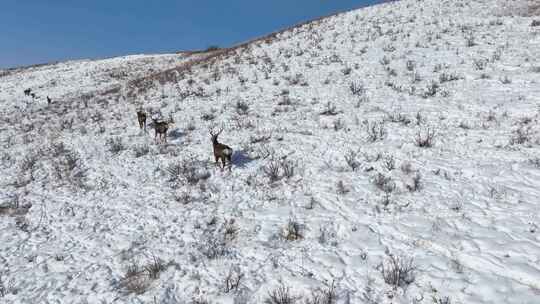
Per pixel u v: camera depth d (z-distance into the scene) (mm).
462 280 4930
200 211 8023
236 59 26094
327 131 11172
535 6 23453
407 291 4930
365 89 14133
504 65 13500
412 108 11609
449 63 15039
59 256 6949
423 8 28656
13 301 5777
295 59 21453
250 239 6703
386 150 9312
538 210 6113
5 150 15023
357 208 7125
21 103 31609
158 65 44469
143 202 8820
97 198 9375
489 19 21438
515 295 4543
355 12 34688
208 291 5480
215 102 16672
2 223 8586
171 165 10664
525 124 9219
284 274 5609
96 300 5629
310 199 7738
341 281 5293
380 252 5785
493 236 5676
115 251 6949
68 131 16547
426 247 5719
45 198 9766
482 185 7133
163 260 6410
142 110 18078
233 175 9492
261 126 12531
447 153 8656
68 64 55875
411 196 7191
